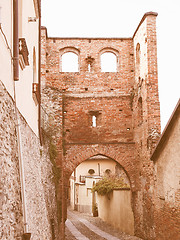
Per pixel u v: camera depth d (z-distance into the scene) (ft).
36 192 30.07
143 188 60.59
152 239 54.34
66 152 67.46
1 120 16.53
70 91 69.97
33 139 31.58
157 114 57.88
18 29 21.91
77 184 140.97
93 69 70.90
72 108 69.56
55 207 52.26
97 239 66.95
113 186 88.28
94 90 70.23
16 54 20.13
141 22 63.41
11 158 18.48
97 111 69.77
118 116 69.72
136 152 66.33
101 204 106.93
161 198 49.29
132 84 70.64
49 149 51.01
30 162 27.43
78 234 74.38
